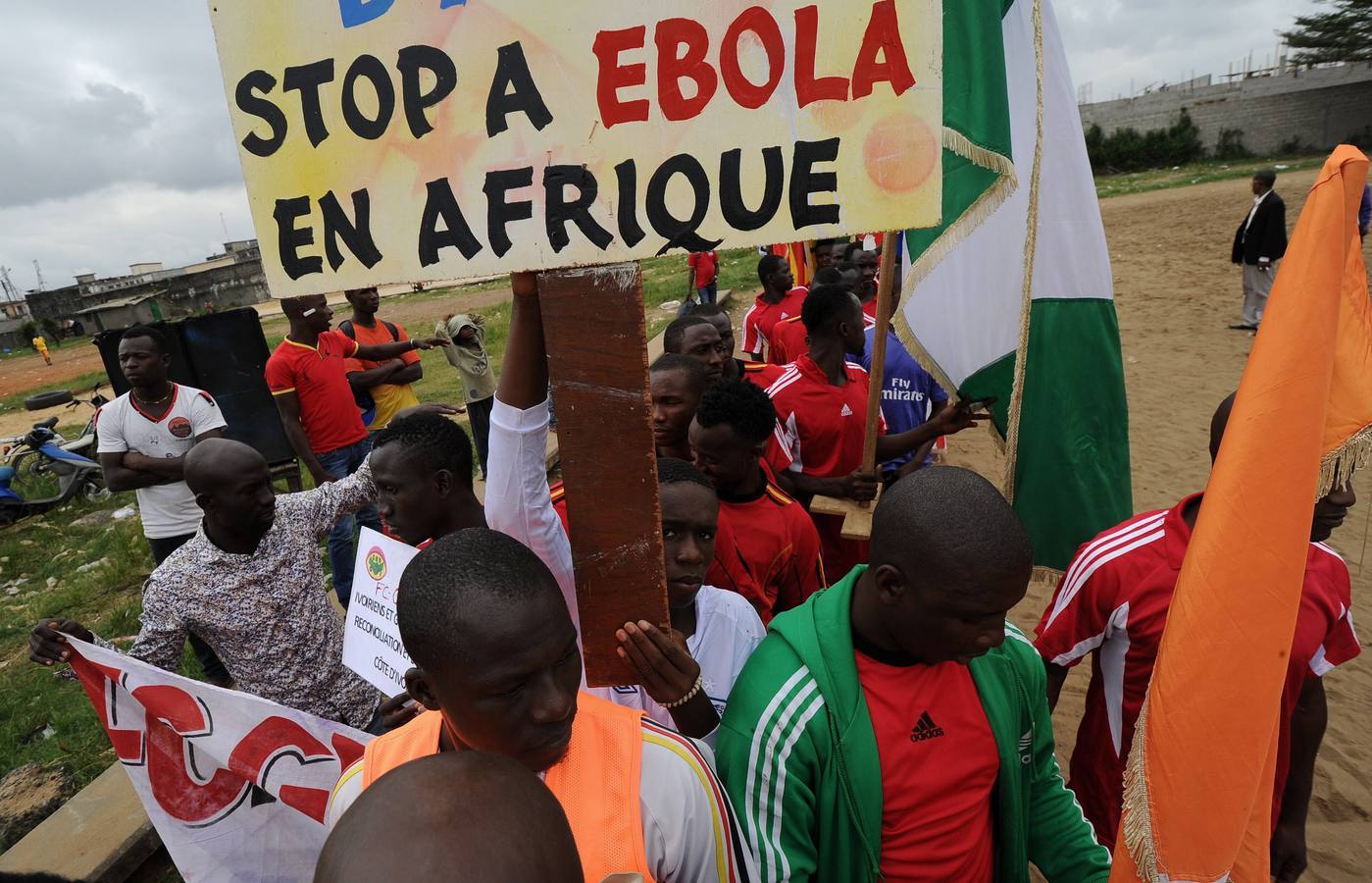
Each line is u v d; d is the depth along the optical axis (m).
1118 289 14.30
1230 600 1.26
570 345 1.23
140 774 2.17
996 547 1.35
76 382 22.53
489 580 1.16
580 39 1.18
